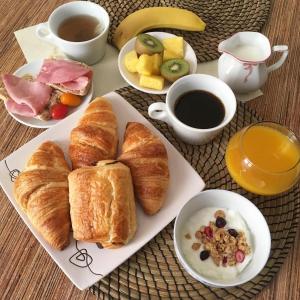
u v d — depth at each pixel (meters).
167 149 0.47
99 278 0.39
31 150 0.46
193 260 0.39
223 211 0.41
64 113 0.49
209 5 0.61
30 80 0.51
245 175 0.42
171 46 0.54
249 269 0.38
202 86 0.48
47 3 0.61
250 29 0.58
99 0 0.60
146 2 0.61
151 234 0.41
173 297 0.39
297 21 0.60
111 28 0.58
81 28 0.55
